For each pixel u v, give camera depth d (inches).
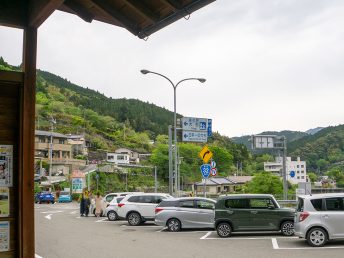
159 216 796.0
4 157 215.3
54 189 3078.2
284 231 677.9
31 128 216.5
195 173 3863.2
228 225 684.7
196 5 193.2
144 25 219.1
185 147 3905.0
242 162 5595.5
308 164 7066.9
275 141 1327.5
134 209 932.6
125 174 3681.1
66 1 217.5
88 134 5300.2
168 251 543.2
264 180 2554.1
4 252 211.2
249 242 615.8
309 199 566.6
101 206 1206.3
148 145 5880.9
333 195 565.6
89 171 3021.7
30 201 213.5
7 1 215.9
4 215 212.5
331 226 554.6
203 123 1322.6
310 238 557.3
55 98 6722.4
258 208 685.9
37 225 932.6
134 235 731.4
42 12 199.2
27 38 219.3
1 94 217.0
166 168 3875.5
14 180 216.5
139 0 200.5
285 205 1162.6
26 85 217.0
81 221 1047.0
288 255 496.1
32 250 211.8
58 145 3725.4
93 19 229.1
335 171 4948.3
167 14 202.5
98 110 7219.5
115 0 206.5
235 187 3961.6
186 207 792.9
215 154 4249.5
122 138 5836.6
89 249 566.6
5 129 217.0
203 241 638.5
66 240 666.2
